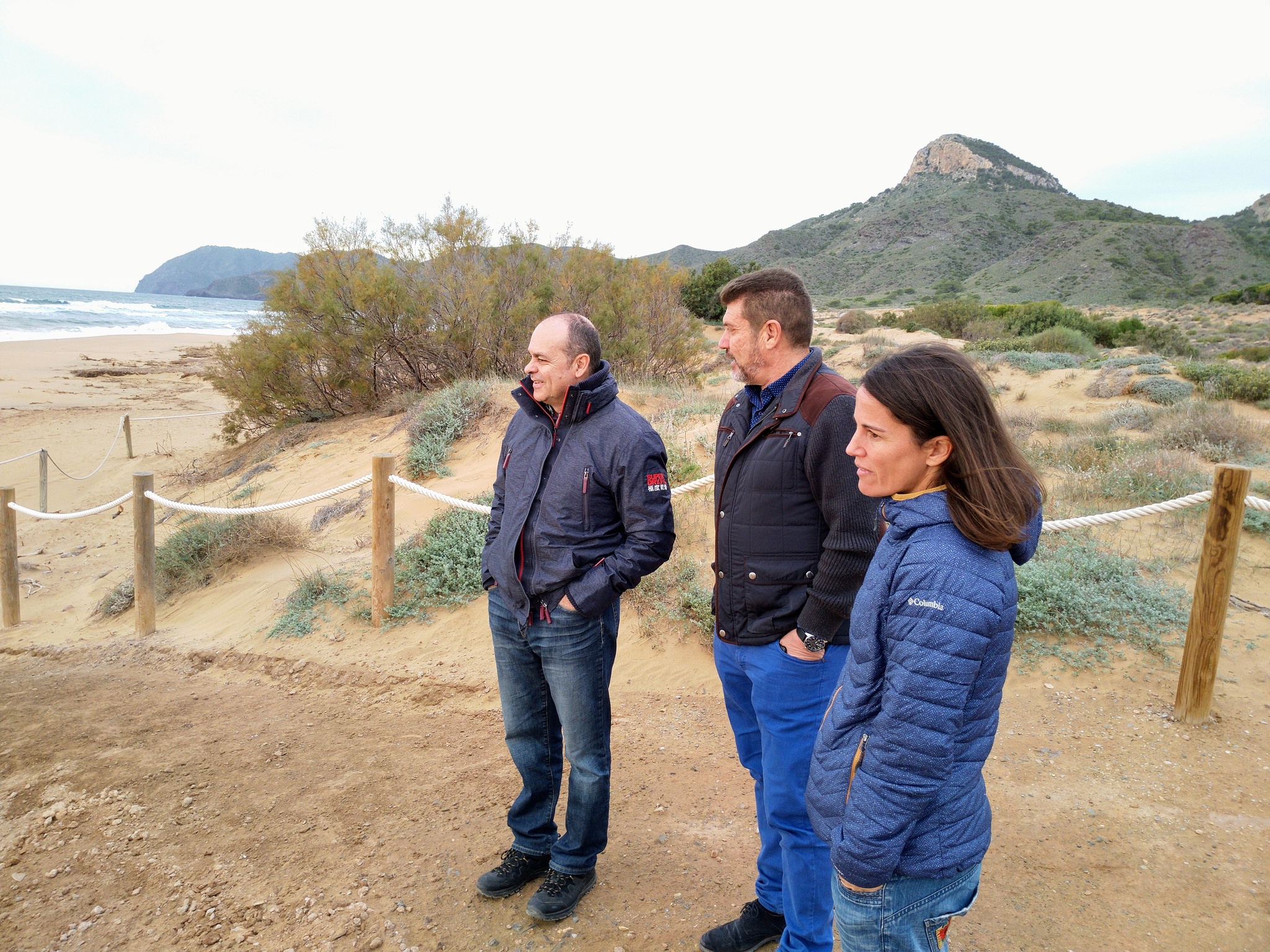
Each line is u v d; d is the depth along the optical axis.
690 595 5.16
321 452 10.98
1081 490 7.11
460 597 5.61
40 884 2.98
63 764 3.93
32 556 9.25
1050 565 5.24
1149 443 9.10
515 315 12.38
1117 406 12.34
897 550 1.46
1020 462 1.39
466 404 10.00
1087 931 2.60
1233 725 3.84
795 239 152.25
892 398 1.42
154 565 6.23
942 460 1.43
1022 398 13.67
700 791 3.57
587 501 2.55
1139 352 22.05
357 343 12.51
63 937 2.69
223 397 22.91
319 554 7.14
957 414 1.37
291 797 3.55
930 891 1.48
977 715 1.42
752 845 3.14
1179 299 80.12
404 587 5.82
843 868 1.45
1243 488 3.64
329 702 4.64
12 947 2.65
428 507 7.62
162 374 28.08
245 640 5.66
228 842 3.21
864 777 1.41
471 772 3.74
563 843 2.74
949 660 1.33
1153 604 4.89
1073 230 105.88
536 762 2.80
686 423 8.30
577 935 2.61
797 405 2.11
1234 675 4.29
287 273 12.73
